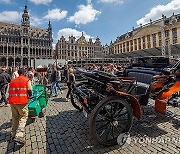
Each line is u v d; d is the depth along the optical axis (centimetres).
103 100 382
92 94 466
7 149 396
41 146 404
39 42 8100
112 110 413
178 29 5181
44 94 636
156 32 5897
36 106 529
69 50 8675
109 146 395
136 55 5697
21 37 7594
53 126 525
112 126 412
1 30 7256
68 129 498
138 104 413
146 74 543
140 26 6731
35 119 591
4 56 7288
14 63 7488
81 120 571
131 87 434
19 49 7625
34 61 3036
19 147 402
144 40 6525
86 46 9250
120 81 398
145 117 563
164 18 5841
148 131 463
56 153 372
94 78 469
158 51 4741
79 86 568
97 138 380
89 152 372
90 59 2628
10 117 634
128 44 7538
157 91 498
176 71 515
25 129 504
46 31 8456
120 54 6297
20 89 425
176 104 484
